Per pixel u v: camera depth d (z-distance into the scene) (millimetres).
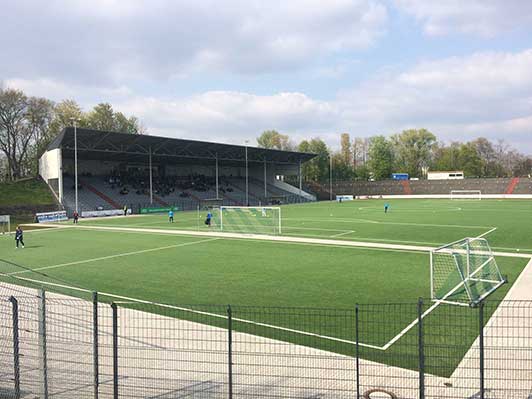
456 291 13906
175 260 21453
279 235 31703
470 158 126438
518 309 11875
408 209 60281
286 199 86062
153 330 10359
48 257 22938
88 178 66062
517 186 94250
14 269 19359
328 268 18922
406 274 17391
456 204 71312
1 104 66062
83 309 11445
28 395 7035
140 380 7566
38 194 55531
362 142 140750
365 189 105438
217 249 25094
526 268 18219
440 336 9914
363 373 7910
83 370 7965
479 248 17562
